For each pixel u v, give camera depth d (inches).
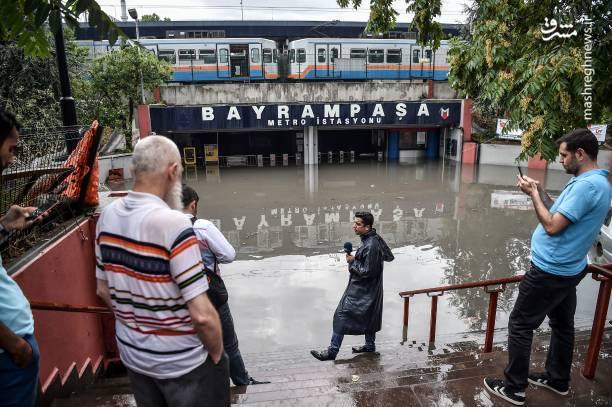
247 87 905.5
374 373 138.8
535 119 143.0
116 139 851.4
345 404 116.5
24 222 86.7
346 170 896.3
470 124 931.3
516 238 442.6
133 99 864.3
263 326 263.3
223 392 69.4
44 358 115.5
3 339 58.0
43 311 115.9
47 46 99.2
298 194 673.0
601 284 117.3
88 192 155.1
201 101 897.5
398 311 280.5
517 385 111.9
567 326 112.3
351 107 890.7
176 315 60.7
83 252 145.9
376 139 1067.3
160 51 938.7
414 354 180.5
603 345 145.6
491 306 152.9
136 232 58.6
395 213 551.5
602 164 690.2
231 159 1026.7
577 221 98.0
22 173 122.4
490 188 691.4
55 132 152.9
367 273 187.6
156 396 67.3
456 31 1075.9
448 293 309.0
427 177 798.5
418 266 366.9
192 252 58.3
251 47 965.8
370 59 987.3
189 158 968.3
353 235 464.1
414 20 211.5
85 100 788.6
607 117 154.1
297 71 979.9
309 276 347.9
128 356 63.5
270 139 1047.0
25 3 81.4
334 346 201.6
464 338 224.4
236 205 605.9
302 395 124.4
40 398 110.5
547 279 103.4
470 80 184.7
